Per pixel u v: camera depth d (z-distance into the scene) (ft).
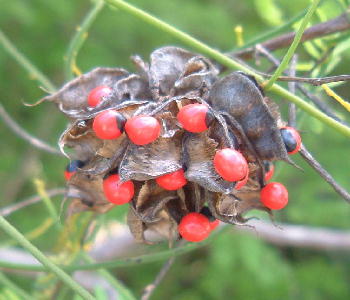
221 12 1.03
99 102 0.32
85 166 0.32
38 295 0.51
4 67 1.01
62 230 0.46
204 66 0.33
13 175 1.03
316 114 0.31
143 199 0.32
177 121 0.30
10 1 0.92
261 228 0.74
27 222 0.97
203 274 1.03
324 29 0.40
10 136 1.04
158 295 1.05
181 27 0.99
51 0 0.95
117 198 0.31
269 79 0.31
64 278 0.31
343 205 0.93
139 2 0.99
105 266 0.39
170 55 0.33
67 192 0.34
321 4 0.42
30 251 0.31
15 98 1.04
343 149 0.99
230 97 0.31
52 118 1.05
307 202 0.94
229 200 0.31
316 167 0.31
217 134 0.30
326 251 1.06
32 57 1.01
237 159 0.28
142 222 0.33
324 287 1.01
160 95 0.32
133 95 0.32
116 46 1.04
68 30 1.03
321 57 0.42
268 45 0.41
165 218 0.33
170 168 0.30
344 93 1.06
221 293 0.97
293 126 0.33
